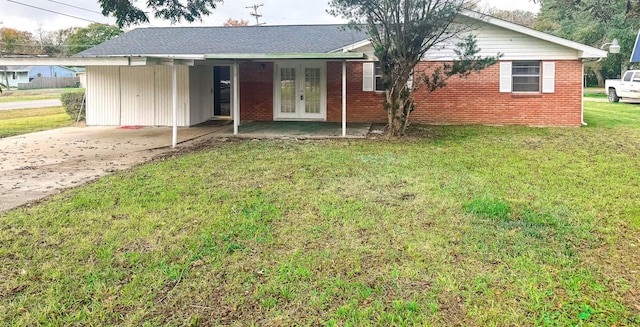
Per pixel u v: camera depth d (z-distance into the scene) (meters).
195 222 4.97
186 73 14.67
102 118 15.36
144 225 4.85
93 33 48.06
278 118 16.44
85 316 3.07
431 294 3.34
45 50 55.47
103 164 8.54
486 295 3.31
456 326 2.93
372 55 14.27
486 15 14.09
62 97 16.72
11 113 20.20
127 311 3.15
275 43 15.87
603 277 3.57
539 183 6.70
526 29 14.26
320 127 14.38
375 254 4.08
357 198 5.93
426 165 8.09
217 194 6.12
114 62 10.23
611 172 7.48
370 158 8.81
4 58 10.42
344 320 3.01
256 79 16.39
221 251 4.16
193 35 17.28
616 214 5.16
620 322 2.94
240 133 13.05
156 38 16.98
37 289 3.44
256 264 3.89
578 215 5.11
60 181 7.07
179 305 3.23
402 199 5.87
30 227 4.79
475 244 4.27
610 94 23.05
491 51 14.70
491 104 14.98
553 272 3.66
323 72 15.96
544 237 4.45
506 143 10.84
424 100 15.22
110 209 5.45
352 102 15.79
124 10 12.30
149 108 15.09
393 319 3.00
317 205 5.61
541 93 14.66
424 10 10.95
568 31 30.38
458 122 15.16
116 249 4.21
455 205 5.55
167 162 8.52
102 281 3.56
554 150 9.79
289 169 7.81
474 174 7.33
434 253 4.08
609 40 27.56
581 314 3.03
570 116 14.57
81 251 4.14
